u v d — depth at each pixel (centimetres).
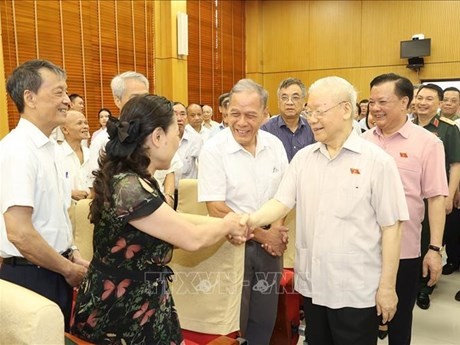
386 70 875
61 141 326
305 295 172
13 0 513
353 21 895
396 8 853
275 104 989
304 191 169
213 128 553
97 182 135
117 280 133
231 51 930
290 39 958
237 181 204
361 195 155
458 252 414
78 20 598
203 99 853
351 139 158
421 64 822
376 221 158
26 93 166
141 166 135
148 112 135
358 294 157
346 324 160
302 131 320
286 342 243
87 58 615
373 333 162
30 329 111
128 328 135
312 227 166
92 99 627
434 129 318
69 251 187
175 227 134
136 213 128
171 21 733
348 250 157
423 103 321
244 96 197
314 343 175
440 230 211
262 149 212
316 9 927
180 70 758
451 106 439
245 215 171
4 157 160
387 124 214
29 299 115
